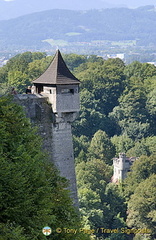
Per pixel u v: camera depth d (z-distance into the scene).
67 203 95.31
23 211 80.38
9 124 87.81
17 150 84.31
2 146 83.00
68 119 107.50
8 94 98.00
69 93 106.19
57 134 107.38
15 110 93.75
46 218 82.44
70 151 108.94
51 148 107.06
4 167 79.88
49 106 106.31
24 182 80.69
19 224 80.00
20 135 87.69
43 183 87.75
